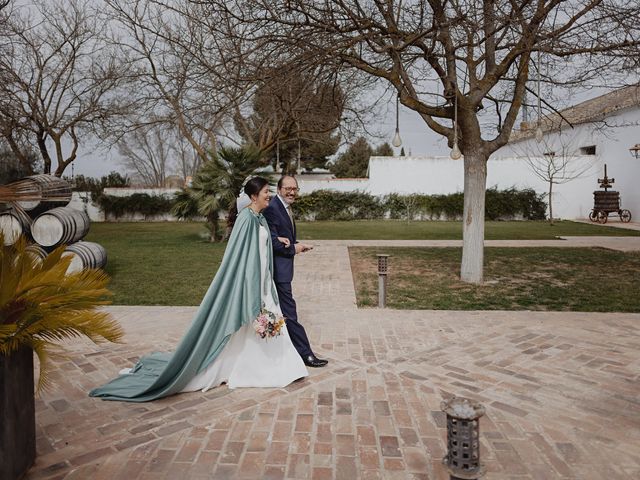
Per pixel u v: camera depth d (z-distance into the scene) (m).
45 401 3.63
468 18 6.71
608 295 7.59
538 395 3.73
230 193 14.54
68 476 2.62
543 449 2.93
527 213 26.75
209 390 3.81
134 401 3.60
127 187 28.75
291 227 4.27
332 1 7.38
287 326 4.26
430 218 27.59
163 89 13.95
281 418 3.33
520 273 9.62
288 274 4.22
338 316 6.25
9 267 2.41
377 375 4.14
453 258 11.80
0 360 2.36
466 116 8.03
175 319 6.12
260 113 19.05
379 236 17.55
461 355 4.68
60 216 7.68
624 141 24.02
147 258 11.84
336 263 10.96
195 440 3.03
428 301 7.25
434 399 3.65
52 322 2.47
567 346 4.95
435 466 2.74
